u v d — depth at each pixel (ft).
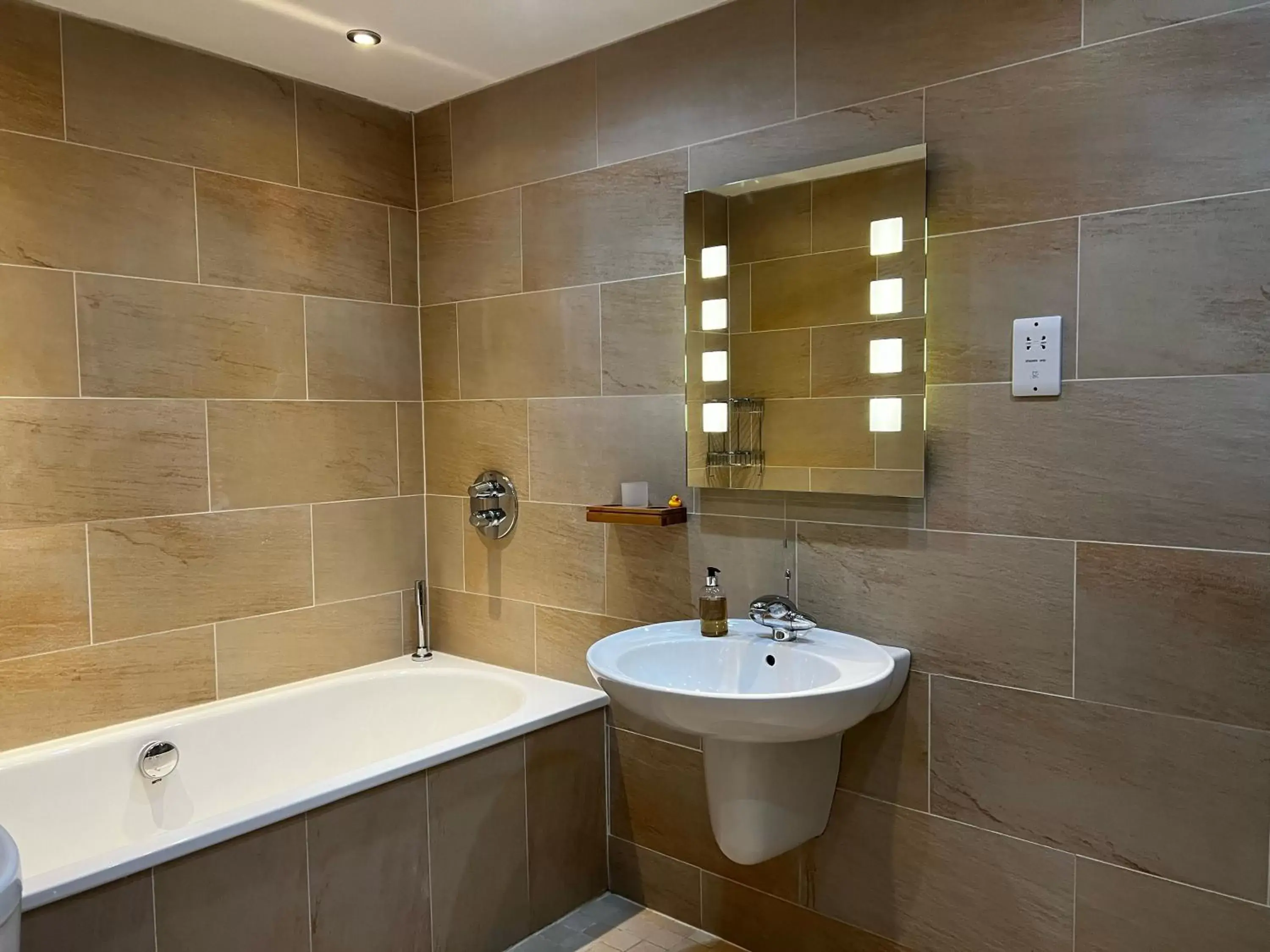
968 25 5.90
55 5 6.91
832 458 6.58
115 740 7.24
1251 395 5.03
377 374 9.19
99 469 7.30
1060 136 5.58
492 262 8.80
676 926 7.77
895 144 6.24
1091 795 5.68
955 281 6.02
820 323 6.59
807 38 6.62
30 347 6.91
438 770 6.80
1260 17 4.92
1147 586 5.41
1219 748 5.23
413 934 6.66
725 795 6.36
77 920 4.95
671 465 7.61
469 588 9.31
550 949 7.41
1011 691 5.95
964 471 6.06
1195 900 5.35
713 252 7.12
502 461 8.89
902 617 6.40
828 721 5.44
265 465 8.34
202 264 7.84
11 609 6.91
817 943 6.98
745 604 7.23
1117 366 5.44
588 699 8.05
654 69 7.48
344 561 8.99
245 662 8.27
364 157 8.98
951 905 6.29
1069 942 5.81
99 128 7.21
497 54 7.93
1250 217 4.99
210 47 7.72
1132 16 5.30
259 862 5.73
